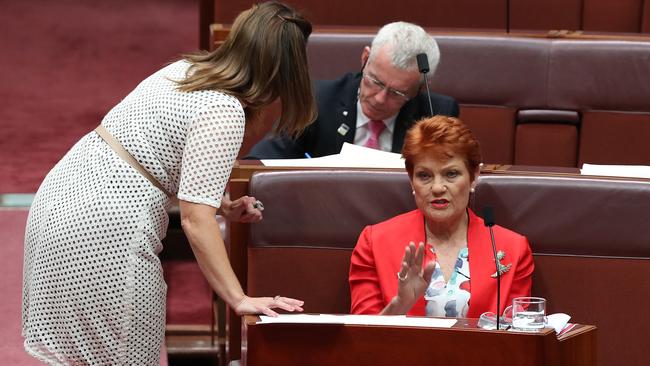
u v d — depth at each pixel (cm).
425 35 933
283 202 780
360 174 783
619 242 771
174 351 1062
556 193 773
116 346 691
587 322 777
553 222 772
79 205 684
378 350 618
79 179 692
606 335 776
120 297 682
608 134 1094
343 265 784
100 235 679
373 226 759
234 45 691
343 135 966
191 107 677
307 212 781
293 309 660
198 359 1070
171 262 1242
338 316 638
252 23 689
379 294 742
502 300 727
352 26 1245
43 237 691
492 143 1105
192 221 668
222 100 676
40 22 2398
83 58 2136
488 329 611
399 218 755
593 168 830
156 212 691
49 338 696
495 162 1108
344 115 969
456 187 720
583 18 1320
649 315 773
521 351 604
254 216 760
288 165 815
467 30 1173
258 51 686
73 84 1952
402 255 740
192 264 1244
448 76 1102
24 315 721
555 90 1098
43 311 695
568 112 1099
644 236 769
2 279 1134
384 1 1315
